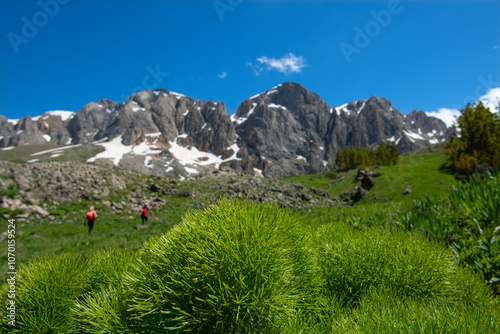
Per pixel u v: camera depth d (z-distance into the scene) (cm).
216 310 156
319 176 10556
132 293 179
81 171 4038
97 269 241
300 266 199
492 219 457
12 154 19388
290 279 185
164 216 2658
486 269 326
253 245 173
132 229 1950
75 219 2459
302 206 3297
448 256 245
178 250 178
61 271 227
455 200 563
